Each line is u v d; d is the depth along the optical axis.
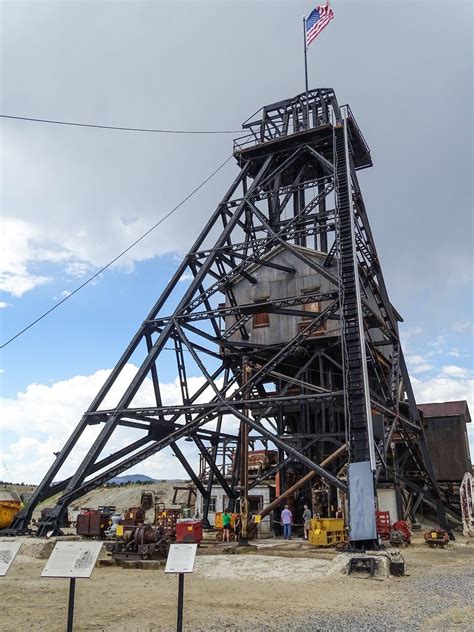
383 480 29.88
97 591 11.92
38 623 8.91
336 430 29.45
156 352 22.94
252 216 29.66
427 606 10.59
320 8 32.72
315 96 31.36
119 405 21.73
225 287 29.75
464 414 40.19
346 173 25.25
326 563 15.34
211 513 35.31
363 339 19.97
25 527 20.03
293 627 8.84
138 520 21.66
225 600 10.99
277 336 28.92
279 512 27.23
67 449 21.53
